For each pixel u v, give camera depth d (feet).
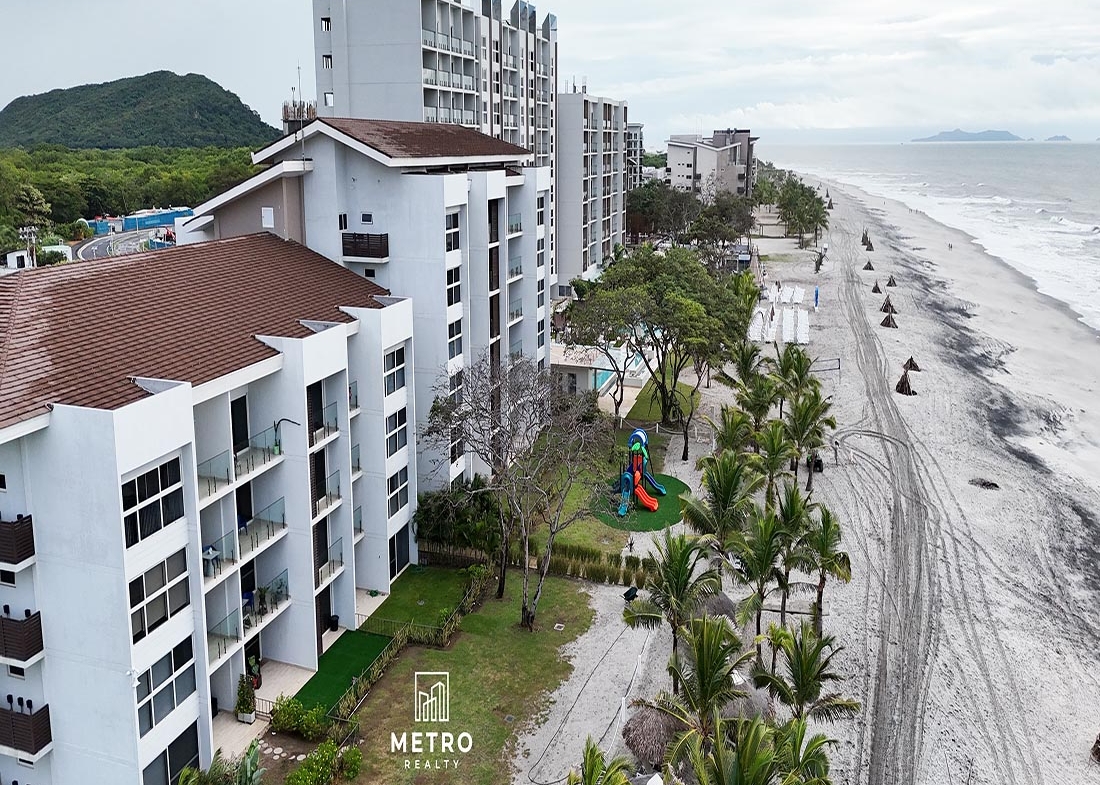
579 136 353.31
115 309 100.32
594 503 168.35
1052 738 110.22
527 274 190.60
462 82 269.44
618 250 419.74
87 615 81.92
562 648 123.75
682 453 199.41
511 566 147.13
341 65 241.76
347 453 119.85
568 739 104.17
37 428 77.30
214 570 97.60
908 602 140.67
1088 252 529.45
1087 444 216.13
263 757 98.78
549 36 341.62
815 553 116.26
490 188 161.99
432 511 143.13
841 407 238.27
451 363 150.82
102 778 85.56
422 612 130.82
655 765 94.89
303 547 111.14
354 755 96.94
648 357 265.95
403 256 145.89
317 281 134.72
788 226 597.93
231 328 107.96
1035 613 139.23
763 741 71.77
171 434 84.69
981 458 204.03
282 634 115.14
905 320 341.41
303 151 144.66
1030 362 287.07
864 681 119.96
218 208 148.36
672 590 100.99
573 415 151.02
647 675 117.91
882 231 625.00
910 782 101.24
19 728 83.15
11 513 81.87
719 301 215.10
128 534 81.05
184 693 91.50
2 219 421.59
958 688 119.34
